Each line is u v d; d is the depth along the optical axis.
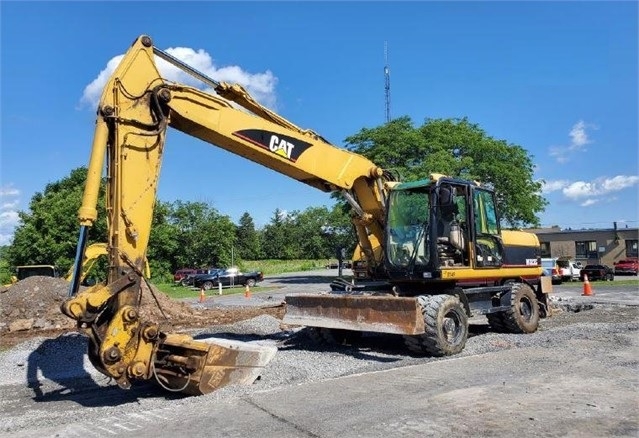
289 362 9.14
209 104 8.23
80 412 6.64
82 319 6.33
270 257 109.12
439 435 5.18
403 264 10.23
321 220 109.81
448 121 36.19
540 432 5.20
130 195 7.05
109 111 7.00
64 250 44.03
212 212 61.72
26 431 5.86
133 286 6.83
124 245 6.91
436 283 10.60
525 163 37.25
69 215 44.41
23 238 44.06
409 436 5.18
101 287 6.59
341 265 11.78
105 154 6.93
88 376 9.04
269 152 8.91
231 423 5.73
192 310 18.55
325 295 10.09
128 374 6.61
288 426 5.58
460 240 10.49
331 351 10.28
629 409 5.86
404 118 36.16
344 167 9.98
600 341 10.02
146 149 7.27
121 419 6.08
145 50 7.50
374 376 7.63
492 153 35.81
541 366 7.97
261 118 8.92
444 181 10.12
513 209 35.72
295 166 9.25
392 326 9.14
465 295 10.55
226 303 24.25
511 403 6.13
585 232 52.72
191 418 5.95
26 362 9.95
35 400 7.67
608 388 6.68
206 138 8.47
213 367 7.08
